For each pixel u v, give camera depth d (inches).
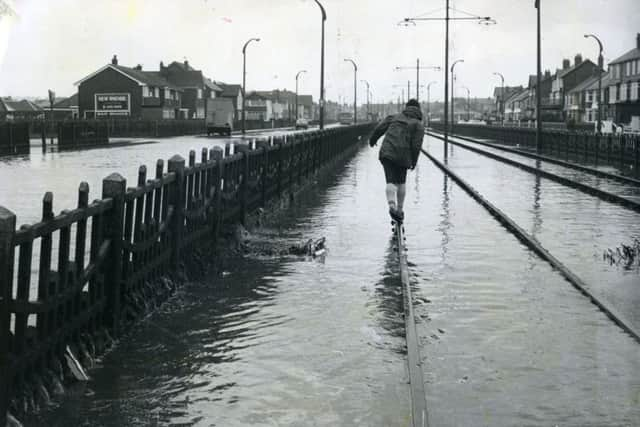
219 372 196.4
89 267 204.5
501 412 166.7
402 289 277.6
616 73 2989.7
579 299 271.6
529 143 1723.7
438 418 163.2
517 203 595.8
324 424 162.4
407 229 447.5
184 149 1534.2
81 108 3454.7
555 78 4891.7
